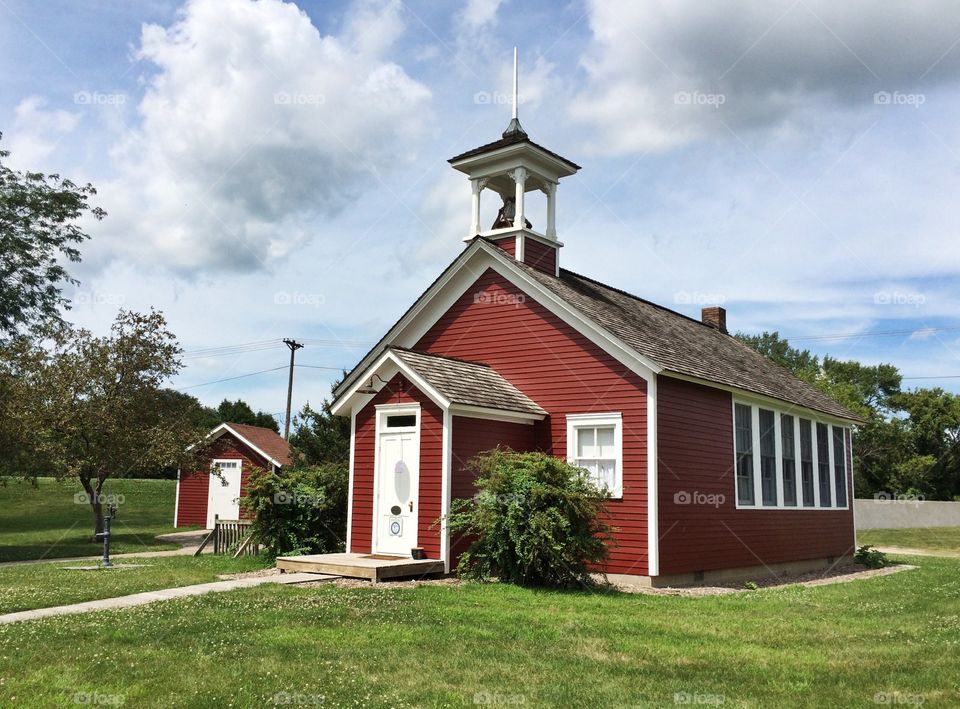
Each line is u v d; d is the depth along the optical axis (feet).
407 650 28.58
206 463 100.78
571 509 46.29
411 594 41.55
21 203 103.96
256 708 21.77
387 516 53.26
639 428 53.62
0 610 36.24
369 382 54.70
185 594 41.27
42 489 146.30
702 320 98.27
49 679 24.25
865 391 215.92
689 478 56.49
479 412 52.95
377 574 46.78
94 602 39.01
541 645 30.01
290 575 49.39
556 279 64.64
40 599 39.09
